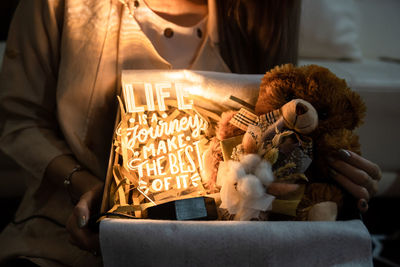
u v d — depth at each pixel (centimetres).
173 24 90
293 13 97
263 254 53
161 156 71
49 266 76
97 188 73
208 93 76
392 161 174
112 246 52
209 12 93
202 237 53
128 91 72
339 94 69
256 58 102
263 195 59
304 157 63
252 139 65
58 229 82
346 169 66
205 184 70
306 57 214
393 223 171
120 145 70
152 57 85
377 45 237
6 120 87
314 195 63
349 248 56
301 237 54
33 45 85
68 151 85
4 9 199
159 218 62
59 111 81
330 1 212
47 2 82
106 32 83
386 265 144
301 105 64
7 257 79
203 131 77
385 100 164
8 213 161
